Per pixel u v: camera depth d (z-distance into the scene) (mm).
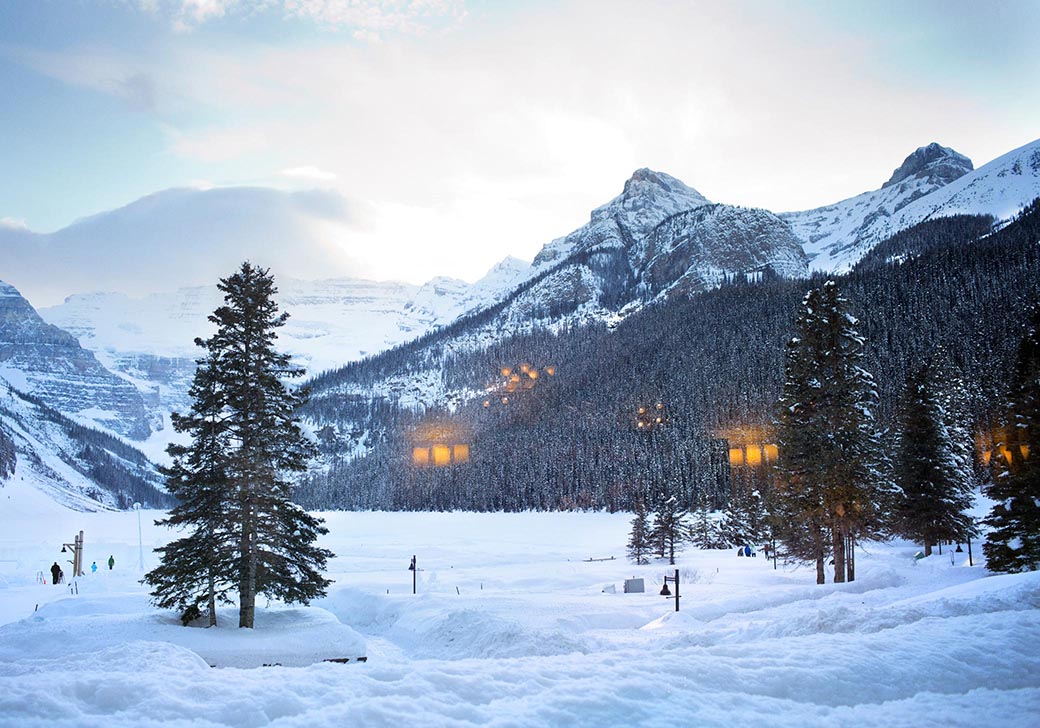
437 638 30359
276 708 11250
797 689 12891
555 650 24938
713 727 10922
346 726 10438
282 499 32656
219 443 31750
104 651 15430
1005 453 44688
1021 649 14930
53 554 75938
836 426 45031
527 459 191125
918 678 13477
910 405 59406
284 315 33438
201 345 32406
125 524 151250
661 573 61719
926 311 187125
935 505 57562
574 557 85250
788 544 50094
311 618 33906
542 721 10914
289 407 33219
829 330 45781
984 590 24516
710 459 144875
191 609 31641
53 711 10641
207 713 11000
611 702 11547
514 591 51250
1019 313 146750
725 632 23156
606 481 165125
